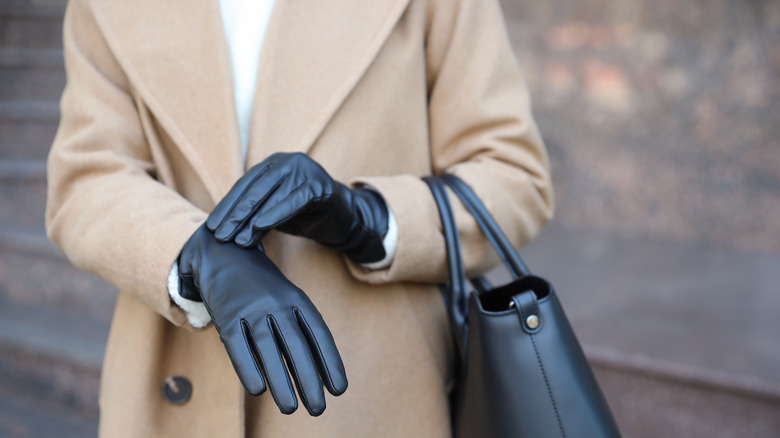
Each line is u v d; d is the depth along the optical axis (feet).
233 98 2.42
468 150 2.68
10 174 7.86
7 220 7.85
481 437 2.33
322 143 2.45
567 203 10.18
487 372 2.26
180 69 2.46
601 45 9.93
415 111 2.64
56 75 8.98
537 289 2.41
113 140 2.51
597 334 6.00
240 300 1.83
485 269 2.67
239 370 1.76
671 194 9.66
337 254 2.50
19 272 7.30
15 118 8.38
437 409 2.64
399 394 2.58
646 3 9.67
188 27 2.47
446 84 2.70
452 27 2.67
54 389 6.42
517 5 10.33
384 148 2.58
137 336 2.54
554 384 2.22
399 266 2.36
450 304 2.45
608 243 9.26
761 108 9.27
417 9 2.61
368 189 2.45
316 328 1.84
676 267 8.26
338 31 2.47
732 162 9.40
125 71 2.47
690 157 9.58
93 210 2.32
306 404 1.74
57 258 7.04
